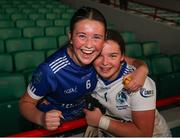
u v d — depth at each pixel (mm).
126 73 579
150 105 546
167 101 789
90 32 523
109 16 3277
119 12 3082
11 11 3117
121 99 573
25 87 1109
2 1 3635
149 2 3799
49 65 589
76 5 3998
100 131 610
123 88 565
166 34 2461
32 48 1937
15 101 1000
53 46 2014
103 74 576
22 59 1529
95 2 3561
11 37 2086
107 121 557
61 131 631
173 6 3461
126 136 551
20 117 1010
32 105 610
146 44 2109
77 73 610
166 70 1686
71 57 598
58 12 3326
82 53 549
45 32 2336
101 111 612
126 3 3271
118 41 555
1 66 1465
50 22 2705
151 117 551
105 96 595
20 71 1418
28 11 3199
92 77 629
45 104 693
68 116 722
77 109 723
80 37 534
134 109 553
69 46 606
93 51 545
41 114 570
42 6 3600
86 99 633
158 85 1410
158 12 3504
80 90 642
